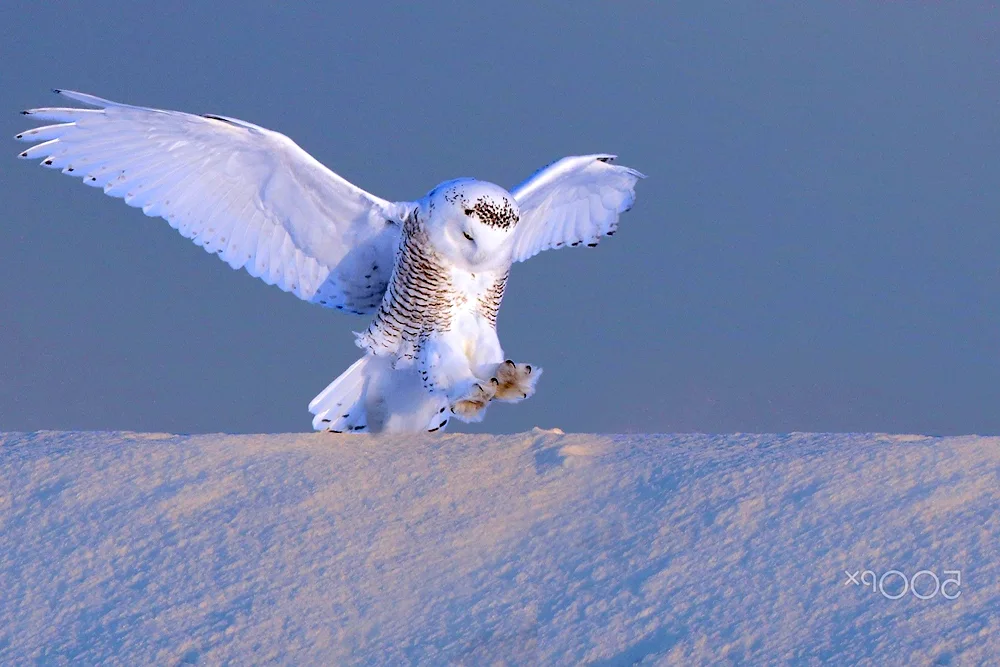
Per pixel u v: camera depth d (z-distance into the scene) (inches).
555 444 461.4
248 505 415.8
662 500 402.9
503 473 433.7
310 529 397.4
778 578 352.8
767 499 397.4
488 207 444.8
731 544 373.1
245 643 339.6
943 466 410.0
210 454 458.0
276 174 476.1
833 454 429.7
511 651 329.1
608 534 385.4
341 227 492.7
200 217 483.5
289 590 363.9
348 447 466.3
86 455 462.3
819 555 362.6
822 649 318.3
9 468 454.0
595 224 558.6
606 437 471.8
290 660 331.9
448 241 452.1
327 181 475.2
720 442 458.0
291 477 434.9
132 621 353.7
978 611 327.6
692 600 345.7
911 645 315.6
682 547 373.4
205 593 365.4
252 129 457.7
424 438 476.1
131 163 464.1
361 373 501.0
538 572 366.3
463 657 327.0
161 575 377.1
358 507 410.9
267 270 503.2
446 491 419.2
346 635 341.1
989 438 433.1
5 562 392.2
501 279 477.1
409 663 326.3
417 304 474.0
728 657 319.6
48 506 423.8
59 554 394.0
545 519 396.8
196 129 456.8
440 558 377.1
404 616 348.8
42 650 344.5
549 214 550.0
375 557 378.9
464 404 462.6
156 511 415.2
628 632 333.4
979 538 363.3
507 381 456.4
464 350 480.7
